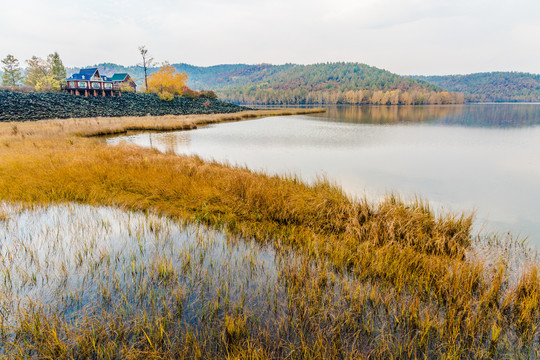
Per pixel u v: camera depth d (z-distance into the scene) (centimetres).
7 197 788
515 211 895
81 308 383
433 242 598
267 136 2789
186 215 734
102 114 4162
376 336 355
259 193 815
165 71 6838
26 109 3553
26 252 518
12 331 338
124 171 1007
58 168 1013
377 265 494
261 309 397
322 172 1399
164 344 334
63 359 308
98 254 523
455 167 1523
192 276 467
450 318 371
